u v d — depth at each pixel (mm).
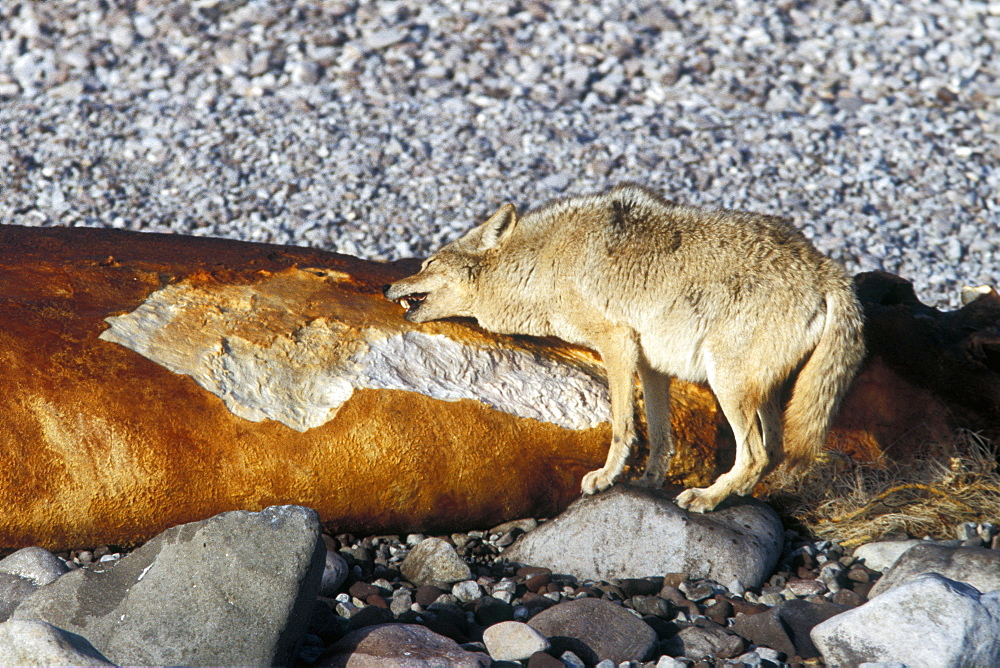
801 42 33156
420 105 29062
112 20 32844
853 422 13555
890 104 29891
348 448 11016
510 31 33125
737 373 11727
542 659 8719
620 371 12188
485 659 8602
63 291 11453
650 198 12484
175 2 34000
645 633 9336
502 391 12008
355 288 12953
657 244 12070
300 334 11719
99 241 13180
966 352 13242
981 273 22469
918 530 11992
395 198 24812
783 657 9250
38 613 8641
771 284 11711
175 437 10531
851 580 11016
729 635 9445
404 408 11320
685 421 12766
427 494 11438
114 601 8594
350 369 11516
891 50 32625
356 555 11281
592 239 12242
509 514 11977
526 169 26125
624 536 11164
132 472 10414
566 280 12359
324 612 9586
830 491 12680
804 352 11828
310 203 24469
